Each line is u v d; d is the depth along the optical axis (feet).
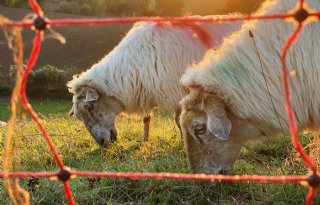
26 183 16.58
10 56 126.52
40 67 123.03
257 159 20.75
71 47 134.72
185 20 7.22
